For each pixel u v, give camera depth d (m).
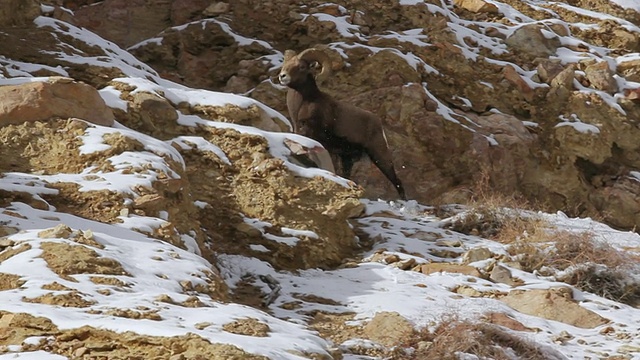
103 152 37.41
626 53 75.56
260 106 47.91
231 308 27.20
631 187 65.94
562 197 63.50
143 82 46.06
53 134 38.25
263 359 23.05
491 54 70.00
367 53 64.50
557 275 42.91
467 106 64.94
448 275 40.81
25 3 53.06
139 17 68.88
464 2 74.88
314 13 68.06
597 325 37.31
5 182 33.97
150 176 36.31
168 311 25.78
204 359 22.77
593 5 81.94
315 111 53.16
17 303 25.03
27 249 28.55
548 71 69.12
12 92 38.84
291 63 52.56
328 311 35.59
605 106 68.31
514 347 31.73
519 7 77.75
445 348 30.73
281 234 41.41
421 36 68.50
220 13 68.50
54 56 49.53
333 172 45.88
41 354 22.83
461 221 49.16
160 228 33.72
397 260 42.41
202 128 45.31
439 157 60.34
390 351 31.14
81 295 25.98
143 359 23.02
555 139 65.62
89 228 31.81
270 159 43.47
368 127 54.59
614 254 43.53
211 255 38.69
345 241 43.78
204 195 42.41
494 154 61.34
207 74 65.44
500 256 44.09
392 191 56.91
